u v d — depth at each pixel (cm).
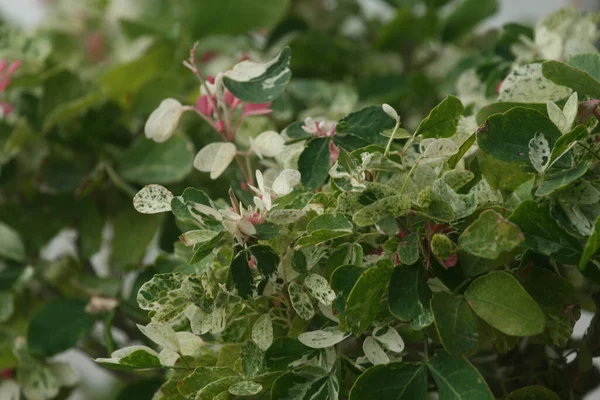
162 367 104
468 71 122
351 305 99
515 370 107
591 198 99
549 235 99
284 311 105
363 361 102
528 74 106
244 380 102
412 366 100
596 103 101
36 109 128
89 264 127
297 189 106
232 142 109
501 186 103
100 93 124
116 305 119
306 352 102
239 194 109
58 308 121
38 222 127
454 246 100
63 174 125
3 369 122
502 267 103
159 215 122
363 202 100
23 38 128
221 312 101
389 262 100
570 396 105
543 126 100
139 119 129
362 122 106
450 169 103
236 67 105
